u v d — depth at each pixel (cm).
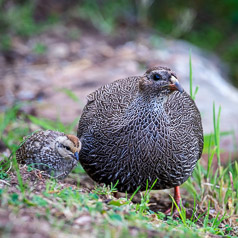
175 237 713
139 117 949
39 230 629
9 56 2103
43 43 2248
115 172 983
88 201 779
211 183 1166
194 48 2462
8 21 2291
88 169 1032
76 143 996
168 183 1009
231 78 2359
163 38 2492
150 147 950
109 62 2084
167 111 1020
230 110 1700
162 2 2841
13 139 1301
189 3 2866
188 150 1007
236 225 1015
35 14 2456
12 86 1827
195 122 1087
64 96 1747
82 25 2452
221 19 2862
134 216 763
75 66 2041
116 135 966
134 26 2583
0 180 825
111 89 1107
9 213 674
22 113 1519
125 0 2719
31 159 1012
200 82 1919
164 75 938
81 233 651
